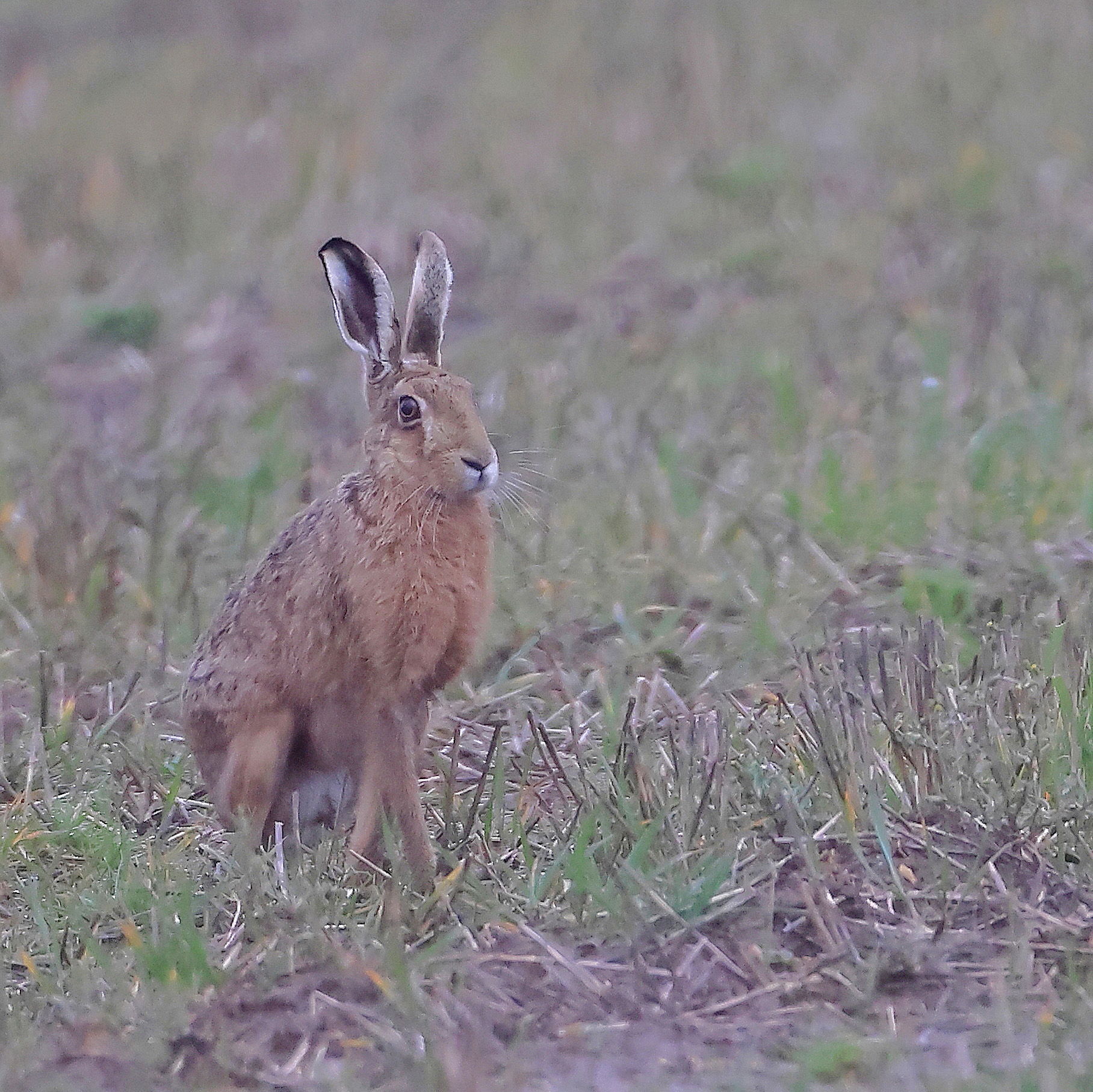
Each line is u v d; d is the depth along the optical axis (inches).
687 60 953.5
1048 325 615.2
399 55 1046.4
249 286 759.7
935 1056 265.7
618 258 758.5
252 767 343.6
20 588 462.9
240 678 345.1
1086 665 362.3
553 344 673.0
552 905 311.3
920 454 502.9
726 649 416.8
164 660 422.6
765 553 449.7
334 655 335.6
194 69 1061.1
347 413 600.4
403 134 913.5
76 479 516.7
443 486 327.3
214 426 575.8
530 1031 277.6
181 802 368.8
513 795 360.8
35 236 824.3
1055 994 278.8
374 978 285.6
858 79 911.0
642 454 516.4
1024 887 308.5
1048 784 332.5
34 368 701.3
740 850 318.7
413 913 309.9
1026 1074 251.6
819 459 497.7
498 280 751.7
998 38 941.8
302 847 338.6
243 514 496.7
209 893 320.5
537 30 1049.5
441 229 792.9
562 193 826.2
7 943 309.9
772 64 945.5
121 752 380.5
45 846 343.3
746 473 502.9
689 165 842.8
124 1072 269.0
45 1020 284.5
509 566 450.9
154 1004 283.7
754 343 645.3
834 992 284.0
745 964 291.9
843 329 652.7
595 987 287.0
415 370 344.2
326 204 823.1
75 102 1022.4
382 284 348.8
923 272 705.6
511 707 399.5
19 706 410.9
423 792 365.1
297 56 1067.9
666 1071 265.9
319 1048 273.6
